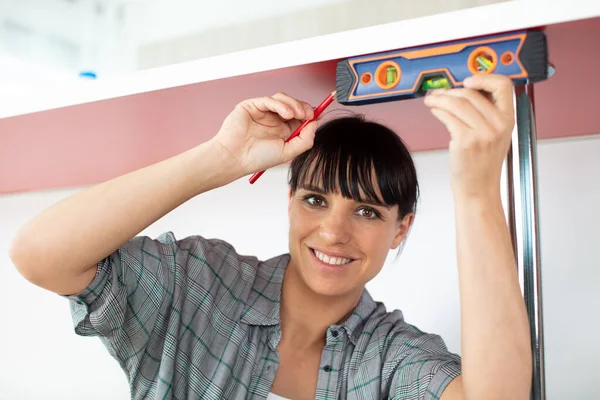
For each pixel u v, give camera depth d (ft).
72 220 3.18
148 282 3.68
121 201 3.22
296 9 5.31
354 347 4.00
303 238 3.87
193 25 5.54
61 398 7.31
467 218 2.90
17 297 7.61
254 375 3.94
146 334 3.73
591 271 5.30
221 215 6.77
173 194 3.26
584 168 5.32
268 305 4.03
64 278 3.26
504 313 2.91
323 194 3.84
